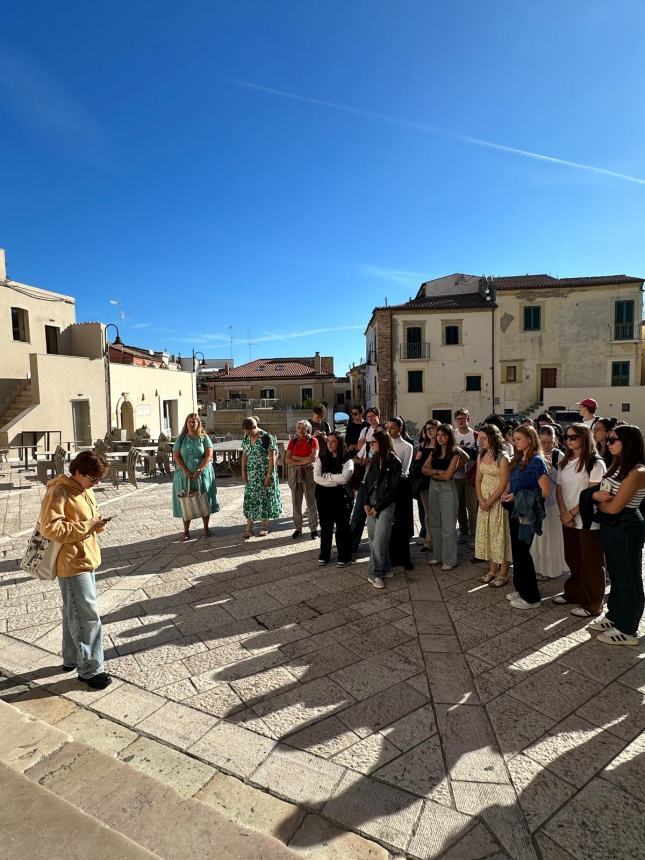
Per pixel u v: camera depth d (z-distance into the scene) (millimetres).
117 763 2520
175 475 6801
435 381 32719
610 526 3689
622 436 3602
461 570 5508
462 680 3309
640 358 31594
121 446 17094
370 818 2236
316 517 6949
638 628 4039
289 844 2111
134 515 8547
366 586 5016
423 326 32656
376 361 34250
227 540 6820
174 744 2734
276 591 4906
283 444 12484
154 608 4539
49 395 17766
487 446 5047
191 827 2125
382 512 4961
